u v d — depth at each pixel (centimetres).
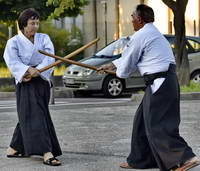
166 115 646
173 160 638
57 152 746
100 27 3291
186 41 1816
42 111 729
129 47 659
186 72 1695
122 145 866
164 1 1697
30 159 764
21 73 716
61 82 2102
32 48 734
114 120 1155
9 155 777
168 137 640
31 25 730
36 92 729
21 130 734
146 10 663
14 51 727
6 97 1800
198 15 2678
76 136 953
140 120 681
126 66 662
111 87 1766
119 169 698
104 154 796
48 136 729
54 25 3098
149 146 683
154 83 649
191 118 1170
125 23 3180
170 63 654
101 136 952
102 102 1548
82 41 3177
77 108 1395
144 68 656
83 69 1761
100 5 3325
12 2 2170
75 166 723
